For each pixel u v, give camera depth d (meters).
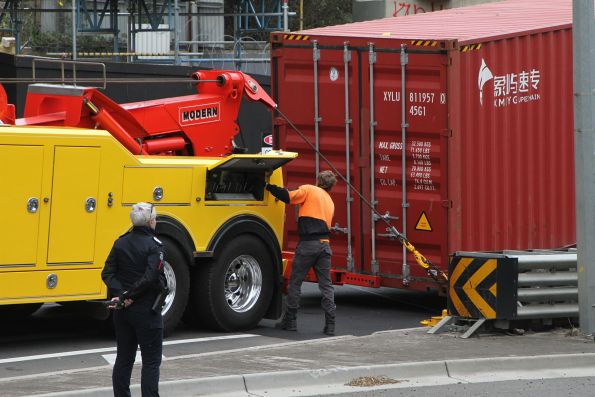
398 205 36.31
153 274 21.95
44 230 29.09
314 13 104.69
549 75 38.25
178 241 31.80
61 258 29.44
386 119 36.25
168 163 31.55
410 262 36.22
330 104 37.50
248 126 59.19
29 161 28.72
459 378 26.98
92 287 30.06
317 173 38.06
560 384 26.23
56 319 35.78
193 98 35.12
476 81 35.50
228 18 98.56
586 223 31.20
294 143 38.53
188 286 32.28
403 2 81.50
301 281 33.47
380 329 34.31
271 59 38.75
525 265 31.77
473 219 35.75
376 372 26.67
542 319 32.34
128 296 21.81
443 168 35.06
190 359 27.67
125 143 32.84
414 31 37.59
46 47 84.62
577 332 31.81
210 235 32.66
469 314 31.86
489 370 27.66
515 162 37.00
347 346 29.73
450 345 29.98
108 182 30.19
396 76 35.97
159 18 74.56
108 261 22.44
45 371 27.36
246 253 33.66
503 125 36.50
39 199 28.94
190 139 34.97
